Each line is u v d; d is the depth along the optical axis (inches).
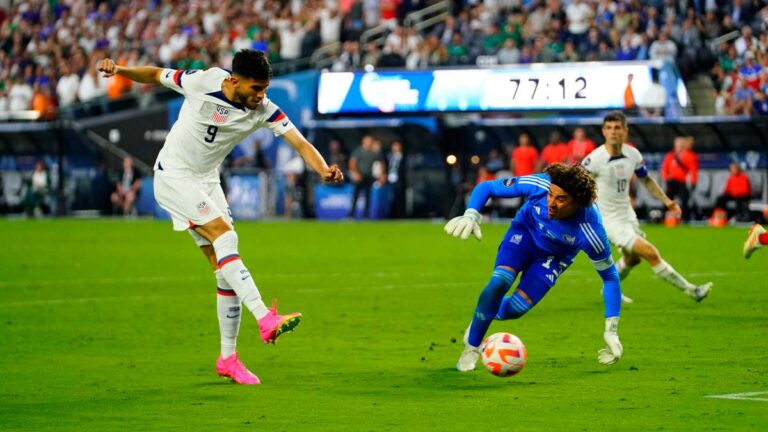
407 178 4960.6
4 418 1181.1
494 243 3693.4
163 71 1368.1
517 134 4724.4
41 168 5531.5
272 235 4097.0
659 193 2158.0
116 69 1355.8
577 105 4247.0
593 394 1296.8
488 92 4335.6
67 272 2856.8
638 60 4367.6
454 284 2559.1
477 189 1411.2
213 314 2086.6
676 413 1183.6
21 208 5669.3
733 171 4286.4
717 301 2194.9
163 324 1956.2
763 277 2588.6
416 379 1407.5
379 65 4881.9
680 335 1770.4
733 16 4643.2
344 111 4589.1
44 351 1665.8
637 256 2155.5
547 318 1987.0
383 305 2197.3
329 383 1384.1
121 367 1520.7
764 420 1145.4
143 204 5403.5
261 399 1283.2
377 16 5428.2
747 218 4323.3
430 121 4785.9
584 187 1342.3
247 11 5713.6
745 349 1627.7
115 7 6387.8
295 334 1825.8
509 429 1113.4
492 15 4990.2
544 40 4630.9
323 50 5265.8
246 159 5270.7
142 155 5467.5
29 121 5580.7
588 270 2851.9
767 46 4360.2
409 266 2977.4
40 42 6378.0
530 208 1400.1
